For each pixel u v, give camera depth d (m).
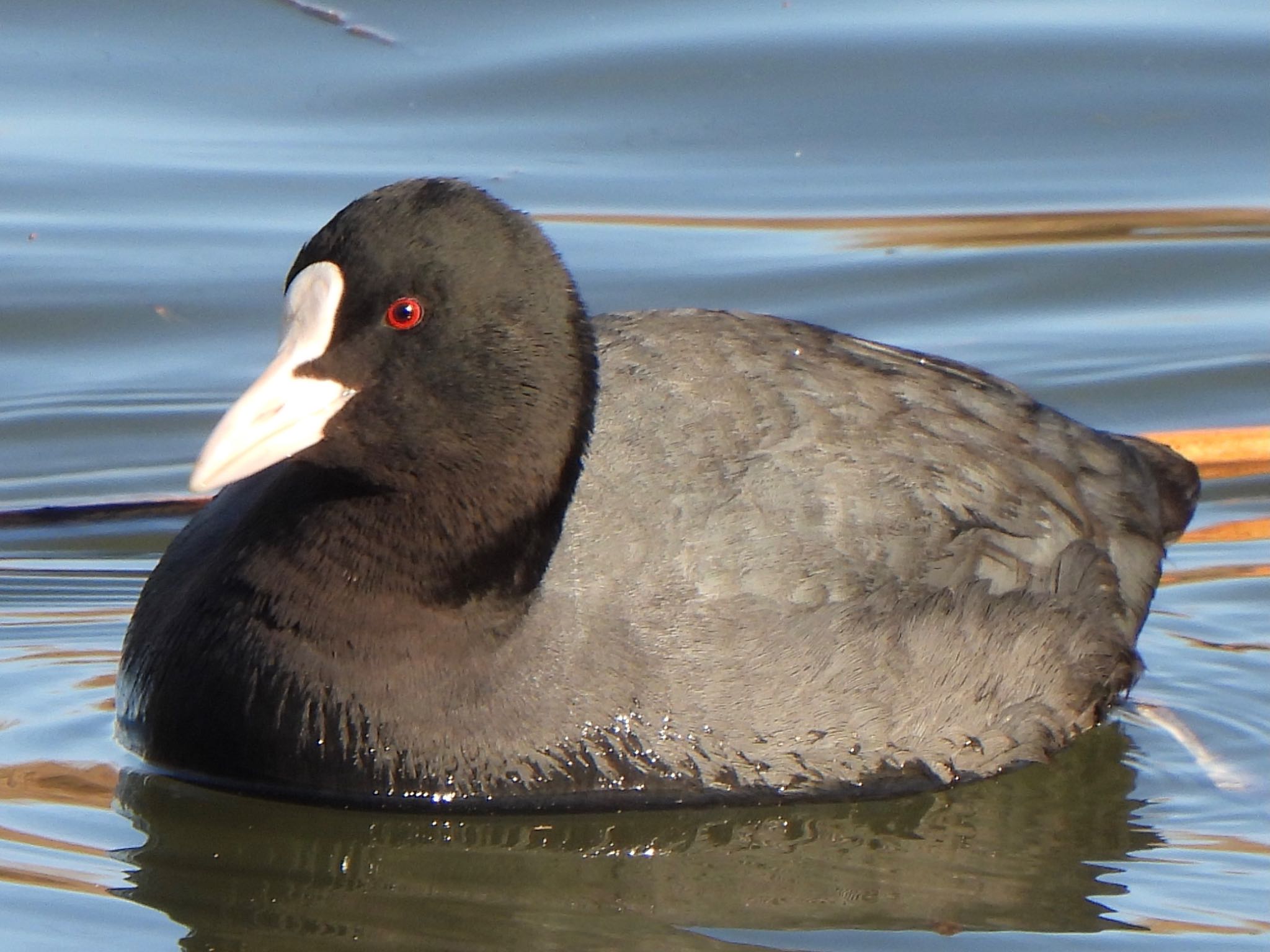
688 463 10.41
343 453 9.58
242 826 10.12
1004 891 9.78
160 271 16.59
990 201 17.92
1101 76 19.53
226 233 16.97
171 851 9.83
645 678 10.15
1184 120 18.95
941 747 10.71
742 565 10.34
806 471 10.59
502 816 10.17
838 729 10.40
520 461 9.68
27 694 11.52
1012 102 19.20
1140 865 10.10
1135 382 15.84
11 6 20.34
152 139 18.25
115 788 10.37
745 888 9.73
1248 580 13.62
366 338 9.45
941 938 9.27
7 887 9.37
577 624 10.12
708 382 10.62
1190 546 14.12
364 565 9.82
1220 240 17.66
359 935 9.15
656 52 19.78
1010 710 10.96
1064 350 16.27
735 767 10.29
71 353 15.94
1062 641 11.20
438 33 20.16
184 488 14.55
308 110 18.72
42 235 16.98
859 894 9.70
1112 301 16.95
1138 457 12.26
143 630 10.50
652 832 10.20
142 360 15.88
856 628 10.45
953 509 10.95
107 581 13.31
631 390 10.50
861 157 18.41
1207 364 16.06
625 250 16.98
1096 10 20.56
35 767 10.58
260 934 9.10
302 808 10.19
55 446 14.93
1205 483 14.82
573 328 9.74
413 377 9.48
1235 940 9.27
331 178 17.56
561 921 9.33
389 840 10.03
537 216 17.28
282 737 10.01
